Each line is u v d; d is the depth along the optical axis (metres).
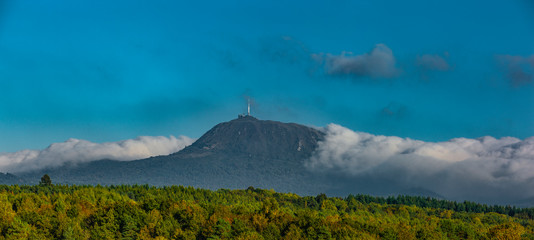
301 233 187.62
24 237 176.00
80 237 180.62
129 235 185.62
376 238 192.12
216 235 182.25
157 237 179.75
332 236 185.75
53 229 185.50
